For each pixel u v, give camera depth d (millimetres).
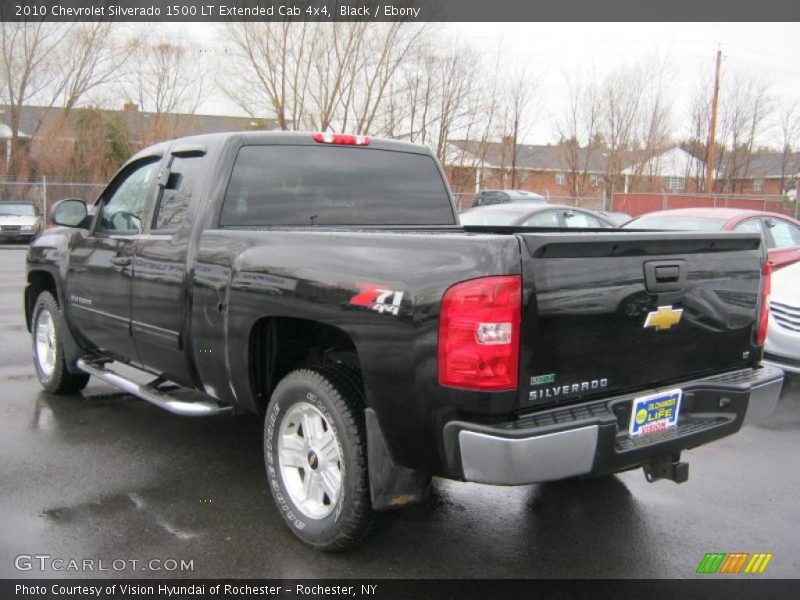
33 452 4734
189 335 4098
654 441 3107
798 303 6566
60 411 5637
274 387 3865
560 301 2855
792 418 5832
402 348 2928
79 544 3510
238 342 3730
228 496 4094
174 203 4355
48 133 31641
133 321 4617
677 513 3998
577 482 4410
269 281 3518
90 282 5113
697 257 3355
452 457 2840
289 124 31375
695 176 43406
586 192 39719
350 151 4648
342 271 3197
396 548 3541
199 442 4984
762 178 50688
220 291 3820
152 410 5707
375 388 3055
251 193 4184
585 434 2814
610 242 2955
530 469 2709
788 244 9727
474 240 2791
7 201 25109
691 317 3344
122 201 4996
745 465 4754
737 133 42781
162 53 33125
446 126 33688
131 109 33625
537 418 2828
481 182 36875
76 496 4062
